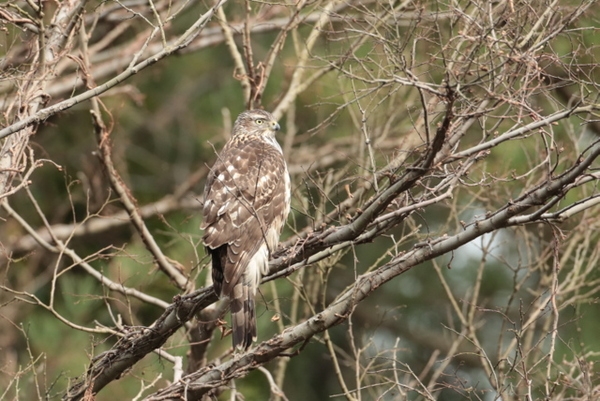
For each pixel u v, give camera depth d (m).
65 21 11.00
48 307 9.90
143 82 19.16
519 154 14.08
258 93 12.77
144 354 9.94
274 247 10.78
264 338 14.93
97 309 14.97
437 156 9.02
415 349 19.30
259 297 14.37
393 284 19.72
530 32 8.83
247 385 16.12
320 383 18.81
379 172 9.18
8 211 11.63
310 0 13.34
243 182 10.68
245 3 12.81
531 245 13.48
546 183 8.58
